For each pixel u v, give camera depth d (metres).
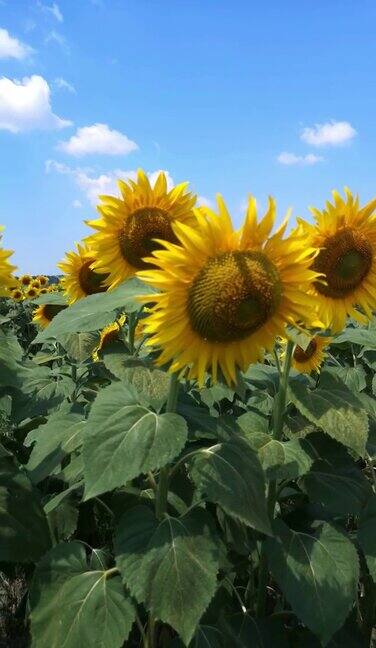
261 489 0.65
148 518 0.66
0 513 0.76
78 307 0.76
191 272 0.64
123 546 0.64
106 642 0.63
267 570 0.81
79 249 1.22
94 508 0.99
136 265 0.94
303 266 0.65
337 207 0.80
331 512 0.86
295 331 0.75
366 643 0.81
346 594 0.69
